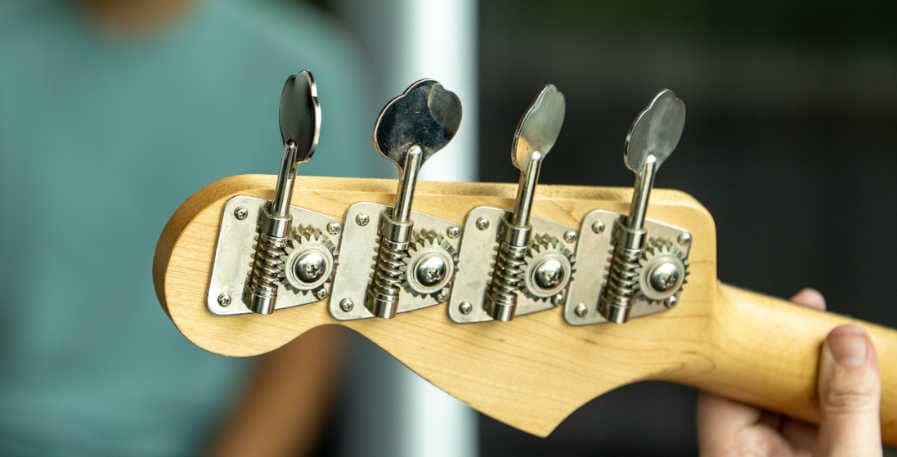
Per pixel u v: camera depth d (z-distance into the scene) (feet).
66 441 3.43
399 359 2.09
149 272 3.48
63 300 3.41
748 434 2.57
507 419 2.16
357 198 1.95
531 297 2.07
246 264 1.93
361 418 5.82
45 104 3.39
